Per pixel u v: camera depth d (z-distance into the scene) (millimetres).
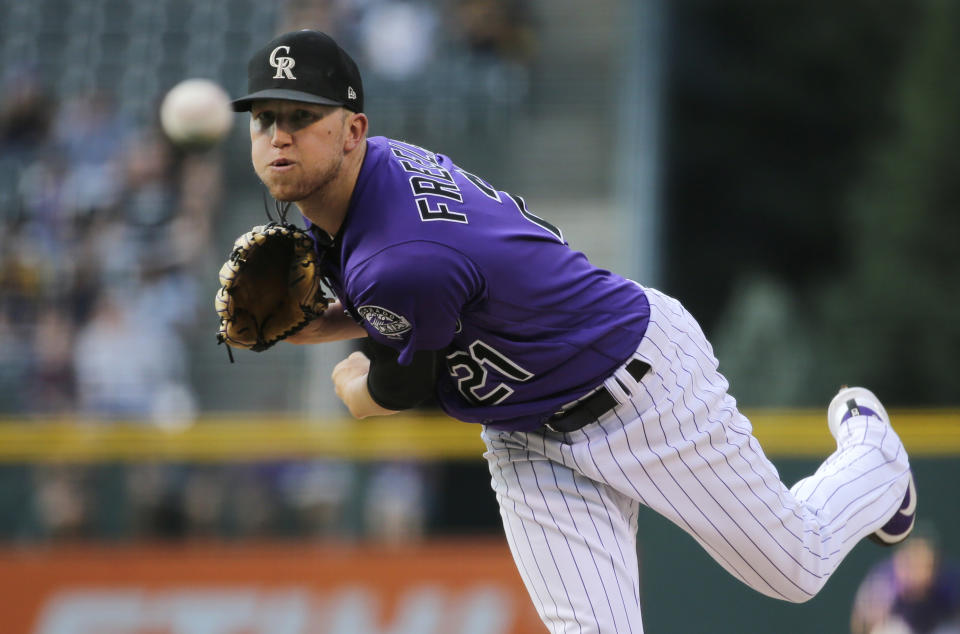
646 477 11773
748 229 62719
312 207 10883
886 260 50594
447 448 24359
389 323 10906
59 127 40156
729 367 35312
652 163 42125
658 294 12070
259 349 12477
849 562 23156
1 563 24234
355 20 44625
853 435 12992
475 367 11609
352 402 12516
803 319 52094
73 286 34406
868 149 63094
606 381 11547
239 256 11484
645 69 43844
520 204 11531
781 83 63750
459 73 43938
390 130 43375
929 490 23141
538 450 12047
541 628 23594
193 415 33250
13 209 36562
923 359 48906
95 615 24094
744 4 64688
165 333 34188
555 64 44625
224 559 24172
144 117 41188
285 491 24438
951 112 51969
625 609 11773
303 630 23922
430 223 10695
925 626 22688
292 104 10352
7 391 32625
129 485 24578
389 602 23875
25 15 46062
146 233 36031
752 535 11945
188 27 45812
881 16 63500
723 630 23078
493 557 23922
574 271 11375
